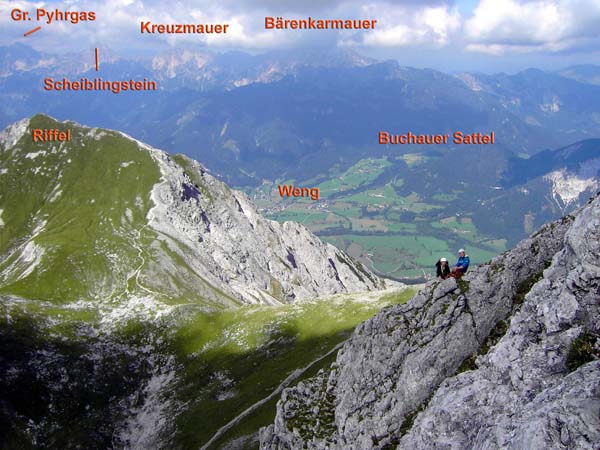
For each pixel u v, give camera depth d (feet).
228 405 289.74
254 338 374.43
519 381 80.43
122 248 539.29
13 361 335.88
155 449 282.77
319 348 323.16
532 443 64.23
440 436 86.63
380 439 104.27
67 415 315.99
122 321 420.77
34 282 461.78
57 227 608.19
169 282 503.20
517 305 100.99
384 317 127.95
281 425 144.05
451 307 106.73
